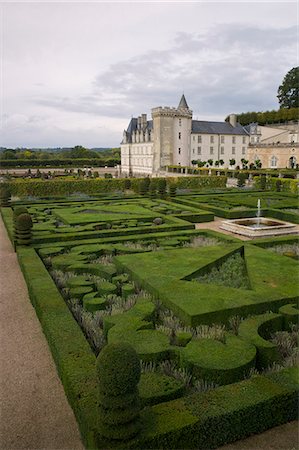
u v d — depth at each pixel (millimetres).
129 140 92375
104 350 4781
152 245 15648
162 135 76562
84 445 5473
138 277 11195
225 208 26156
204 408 5469
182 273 11445
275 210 24797
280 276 11344
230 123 87000
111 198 30922
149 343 7469
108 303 9898
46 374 7270
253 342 7477
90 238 17031
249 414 5535
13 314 9992
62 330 7938
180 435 5113
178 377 6742
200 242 16469
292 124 85500
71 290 10445
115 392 4668
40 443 5605
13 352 8078
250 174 55250
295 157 68625
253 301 9273
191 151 81125
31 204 27953
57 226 19719
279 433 5703
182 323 8844
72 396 5984
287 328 8805
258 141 85500
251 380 6176
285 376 6309
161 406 5527
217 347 7281
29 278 11219
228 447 5445
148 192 32469
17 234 15570
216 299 9430
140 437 4941
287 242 16281
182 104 79625
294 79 90812
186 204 28438
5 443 5613
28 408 6336
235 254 14289
